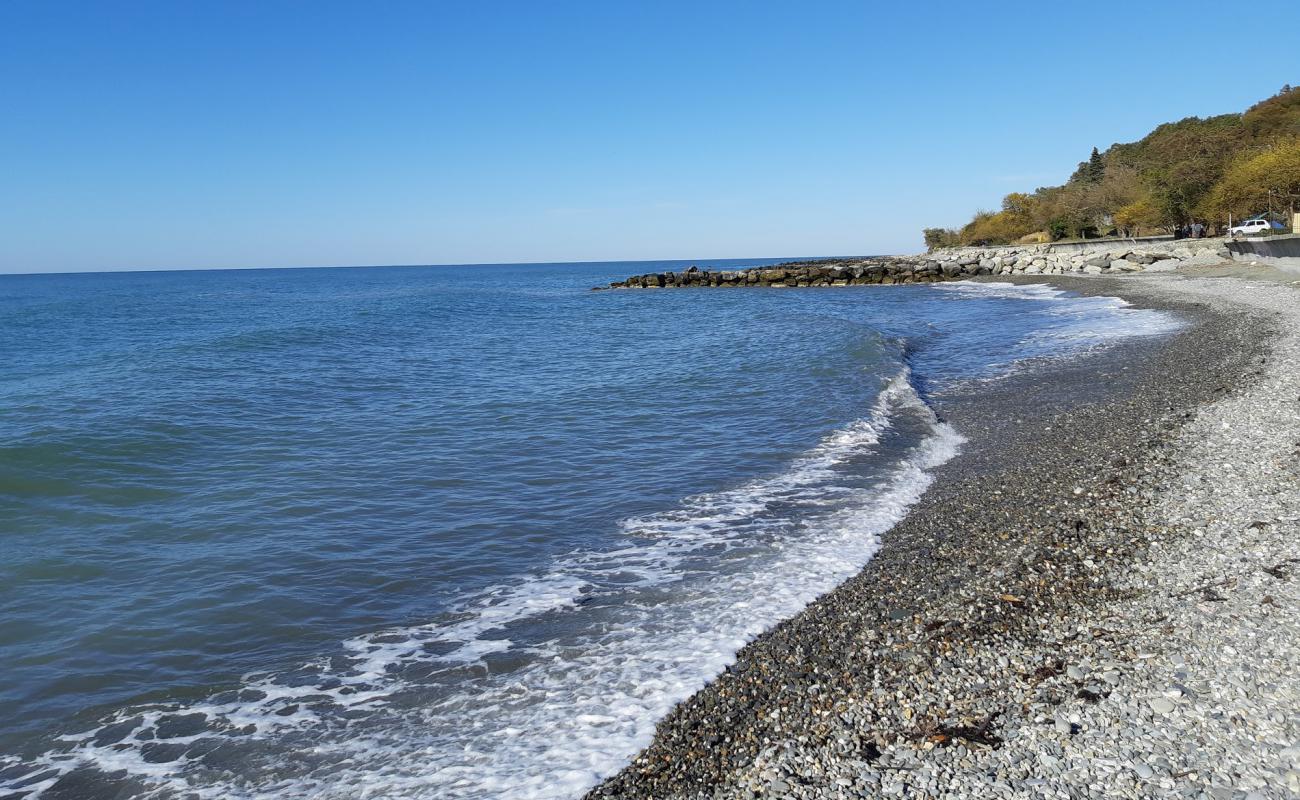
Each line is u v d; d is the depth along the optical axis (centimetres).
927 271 6569
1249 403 1212
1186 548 693
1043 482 948
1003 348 2284
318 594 704
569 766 450
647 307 4972
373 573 750
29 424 1302
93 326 3819
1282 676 463
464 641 617
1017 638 562
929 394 1638
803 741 455
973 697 486
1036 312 3388
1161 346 1986
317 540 831
